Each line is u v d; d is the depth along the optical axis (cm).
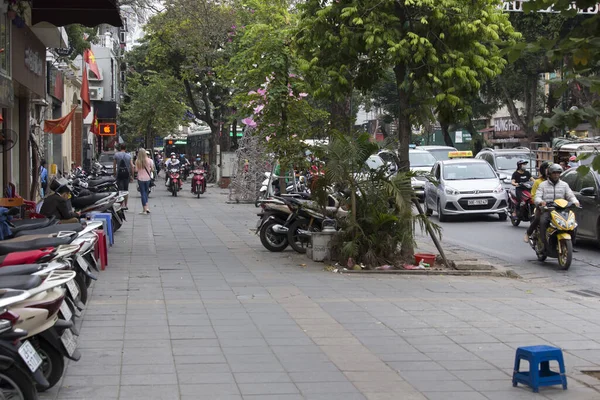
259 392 607
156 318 865
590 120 539
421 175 1303
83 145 4419
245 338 782
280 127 1744
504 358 728
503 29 1323
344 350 745
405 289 1110
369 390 619
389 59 1310
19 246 754
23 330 500
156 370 661
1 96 1395
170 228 1909
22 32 1636
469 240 1838
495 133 6025
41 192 2273
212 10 3594
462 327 858
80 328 807
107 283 1090
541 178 1525
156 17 3706
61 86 3022
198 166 3259
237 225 2014
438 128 5403
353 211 1280
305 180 2205
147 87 5253
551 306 1000
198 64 3747
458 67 1264
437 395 611
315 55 1356
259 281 1142
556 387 637
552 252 1418
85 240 866
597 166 566
